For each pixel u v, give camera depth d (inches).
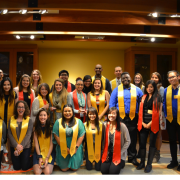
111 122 118.4
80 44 198.5
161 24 137.4
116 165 110.0
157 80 143.2
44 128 118.3
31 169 117.0
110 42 186.5
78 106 133.6
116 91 128.6
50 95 131.6
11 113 125.8
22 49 198.4
